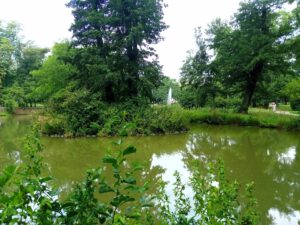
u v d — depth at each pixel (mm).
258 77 28656
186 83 34438
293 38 24359
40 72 36406
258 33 26500
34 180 2008
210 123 27344
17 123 28516
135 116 19953
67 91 20188
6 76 47031
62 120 18656
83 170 10375
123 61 21484
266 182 9156
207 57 31344
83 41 22828
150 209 5074
